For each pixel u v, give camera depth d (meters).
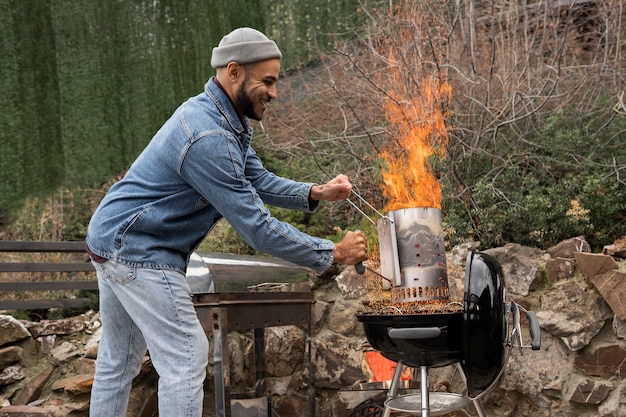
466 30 4.67
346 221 4.34
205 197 2.13
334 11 5.58
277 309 2.88
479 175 4.04
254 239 2.12
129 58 6.31
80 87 6.32
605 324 3.08
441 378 3.32
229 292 2.57
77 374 3.38
